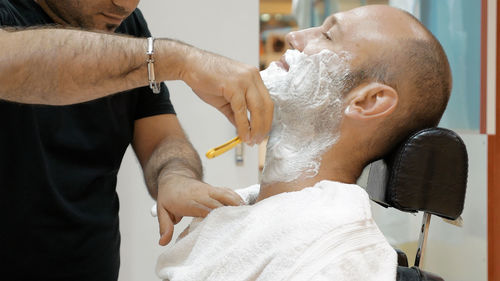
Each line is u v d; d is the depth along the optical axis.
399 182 0.77
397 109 0.82
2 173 1.00
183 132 1.24
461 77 1.94
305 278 0.64
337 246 0.65
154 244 1.94
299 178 0.84
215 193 0.89
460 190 0.78
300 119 0.84
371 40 0.82
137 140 1.25
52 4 1.03
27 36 0.73
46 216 1.06
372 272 0.67
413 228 2.04
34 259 1.07
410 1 1.98
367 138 0.83
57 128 1.07
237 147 1.92
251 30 1.91
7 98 0.75
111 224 1.19
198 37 1.90
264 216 0.74
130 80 0.75
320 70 0.82
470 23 1.91
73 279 1.13
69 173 1.09
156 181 1.07
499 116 1.90
